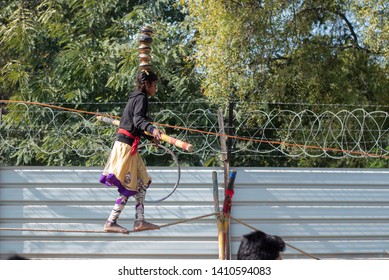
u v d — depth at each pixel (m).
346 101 20.22
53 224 11.05
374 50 17.98
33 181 11.12
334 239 11.27
